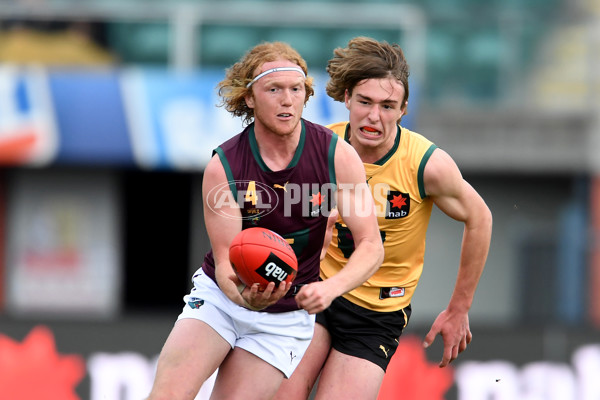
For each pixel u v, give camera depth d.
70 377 29.05
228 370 12.66
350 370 14.32
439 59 35.91
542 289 36.91
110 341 29.23
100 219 36.19
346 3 35.66
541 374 29.77
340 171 12.02
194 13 34.22
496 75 36.09
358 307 14.59
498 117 36.03
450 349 15.24
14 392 28.64
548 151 36.19
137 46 34.16
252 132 12.15
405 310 15.13
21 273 35.81
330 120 31.28
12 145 32.34
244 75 11.86
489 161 36.09
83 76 32.66
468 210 14.41
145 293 38.84
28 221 35.78
